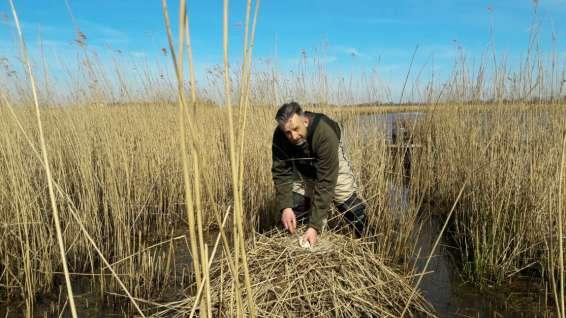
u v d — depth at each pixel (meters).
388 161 4.23
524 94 3.79
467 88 5.09
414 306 2.65
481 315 2.56
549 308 2.62
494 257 3.14
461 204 4.27
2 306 2.73
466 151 4.69
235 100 4.47
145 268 2.94
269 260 2.77
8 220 3.12
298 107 2.77
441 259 3.44
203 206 4.16
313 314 2.44
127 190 4.09
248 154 4.43
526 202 3.44
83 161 3.66
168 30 0.87
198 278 1.07
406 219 3.70
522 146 3.68
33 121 3.91
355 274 2.71
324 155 2.74
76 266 3.26
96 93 4.24
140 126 4.77
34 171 3.55
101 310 2.67
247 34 1.01
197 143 1.03
